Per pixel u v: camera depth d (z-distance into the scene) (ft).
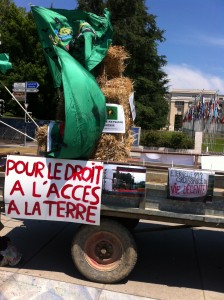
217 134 95.14
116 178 13.10
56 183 13.33
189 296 13.46
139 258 16.85
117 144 14.05
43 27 14.16
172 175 12.91
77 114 12.36
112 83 14.88
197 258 17.19
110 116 13.96
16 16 104.63
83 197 13.17
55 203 13.39
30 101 107.96
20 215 13.64
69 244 17.94
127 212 13.14
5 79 99.14
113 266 13.71
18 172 13.48
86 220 13.29
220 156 17.13
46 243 17.98
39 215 13.55
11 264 15.01
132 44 113.91
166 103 129.90
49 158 13.35
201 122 82.48
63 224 20.98
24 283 13.58
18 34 103.81
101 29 14.78
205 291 13.93
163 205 13.06
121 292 13.32
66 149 12.69
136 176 13.03
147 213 12.98
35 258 16.01
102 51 14.49
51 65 14.23
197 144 65.62
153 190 13.10
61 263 15.58
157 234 20.45
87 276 13.82
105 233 13.62
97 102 12.94
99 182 13.08
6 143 68.33
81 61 14.15
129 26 114.11
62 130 13.25
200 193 12.75
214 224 12.81
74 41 14.14
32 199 13.48
